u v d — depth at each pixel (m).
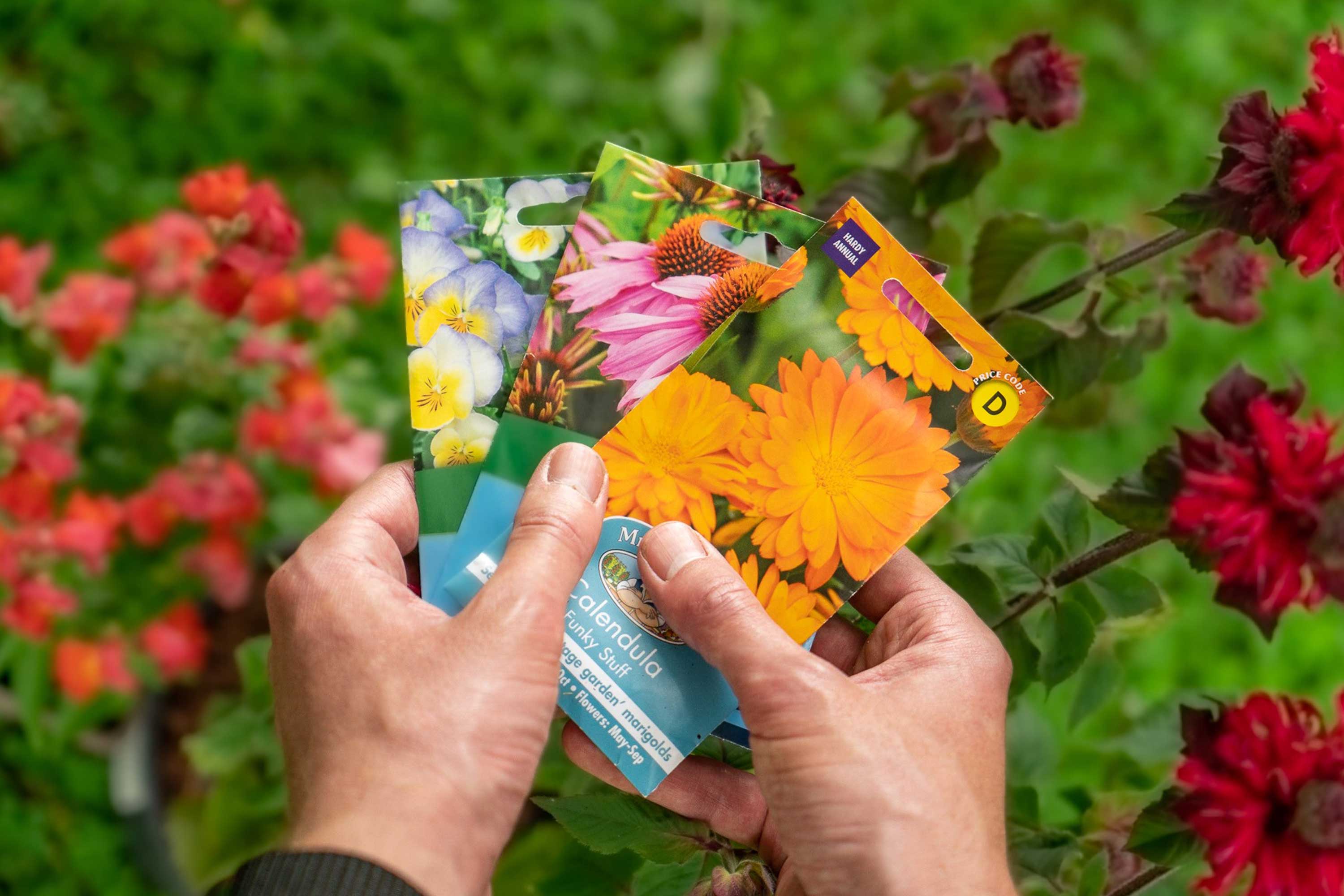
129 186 1.96
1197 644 1.81
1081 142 1.98
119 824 1.67
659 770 0.93
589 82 2.04
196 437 1.67
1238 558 1.04
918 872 0.82
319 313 1.53
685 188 1.01
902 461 0.96
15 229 1.90
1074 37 2.06
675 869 0.97
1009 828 1.15
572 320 1.00
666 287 1.00
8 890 1.65
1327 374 1.95
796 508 0.96
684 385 0.96
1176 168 2.00
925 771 0.85
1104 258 1.12
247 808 1.50
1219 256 1.16
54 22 1.98
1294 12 2.12
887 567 1.05
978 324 0.95
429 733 0.79
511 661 0.81
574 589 0.94
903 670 0.94
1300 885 1.01
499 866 1.30
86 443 1.68
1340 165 0.96
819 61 2.00
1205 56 2.06
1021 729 1.21
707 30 2.04
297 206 1.97
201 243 1.48
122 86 1.99
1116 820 1.18
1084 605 1.07
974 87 1.11
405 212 1.02
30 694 1.55
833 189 1.16
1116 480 1.06
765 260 1.04
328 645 0.85
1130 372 1.15
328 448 1.61
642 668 0.94
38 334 1.57
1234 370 1.04
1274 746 1.02
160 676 1.61
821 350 0.96
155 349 1.66
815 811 0.83
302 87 2.02
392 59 2.03
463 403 1.00
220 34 2.03
